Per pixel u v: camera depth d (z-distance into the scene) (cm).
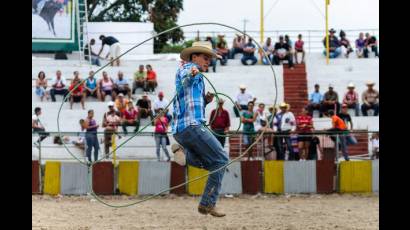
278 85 4025
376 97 3619
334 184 2764
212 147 1128
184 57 1185
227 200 2575
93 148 2978
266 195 2717
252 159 2902
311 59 4359
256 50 4347
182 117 1136
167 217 2019
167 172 2694
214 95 1210
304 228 1755
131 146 3061
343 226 1795
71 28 4391
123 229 1725
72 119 3622
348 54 4494
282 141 2825
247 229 1736
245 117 2934
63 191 2684
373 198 2622
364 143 3075
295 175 2741
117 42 4278
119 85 3759
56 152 3156
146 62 4253
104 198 2630
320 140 2816
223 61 4222
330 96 3553
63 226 1777
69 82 4044
